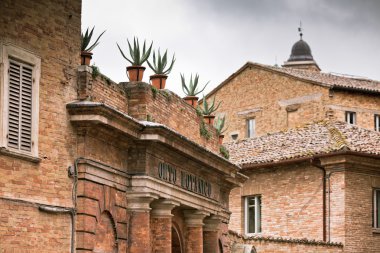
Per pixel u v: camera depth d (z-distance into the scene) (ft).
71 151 70.95
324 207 132.36
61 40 70.64
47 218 67.67
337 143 133.90
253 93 182.50
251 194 142.92
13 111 65.21
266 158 140.26
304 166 136.46
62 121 70.13
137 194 79.56
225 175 101.50
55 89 69.67
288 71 179.63
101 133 73.72
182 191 88.43
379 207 133.59
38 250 66.44
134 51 82.74
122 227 78.59
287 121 175.01
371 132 140.67
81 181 71.46
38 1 68.13
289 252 121.19
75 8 72.18
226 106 187.42
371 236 131.64
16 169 64.90
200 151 89.86
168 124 88.94
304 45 255.50
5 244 63.21
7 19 64.90
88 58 74.02
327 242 127.03
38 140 67.41
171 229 88.17
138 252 79.46
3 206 63.26
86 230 71.10
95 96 74.38
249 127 183.11
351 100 170.91
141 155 80.02
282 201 138.62
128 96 81.56
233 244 112.16
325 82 169.68
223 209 104.12
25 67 66.74
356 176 131.64
